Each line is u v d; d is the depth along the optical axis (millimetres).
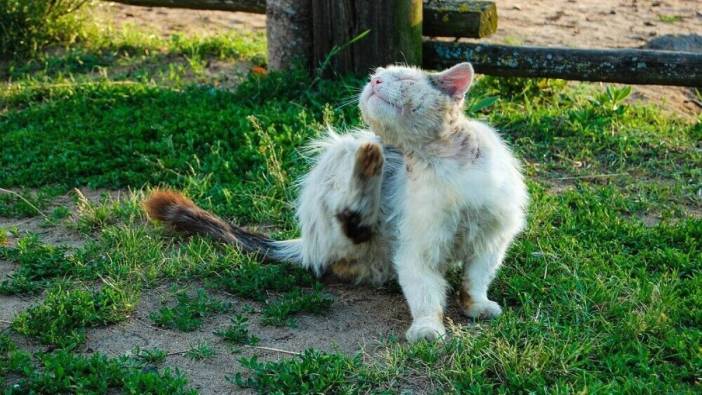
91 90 3051
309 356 1963
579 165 2693
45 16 3402
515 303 2176
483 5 2939
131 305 2119
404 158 2117
